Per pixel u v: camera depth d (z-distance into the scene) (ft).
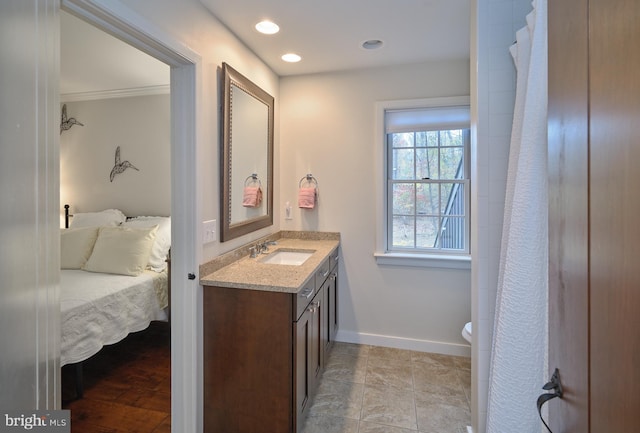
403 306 9.23
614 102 1.63
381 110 9.11
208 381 5.83
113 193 11.90
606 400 1.71
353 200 9.41
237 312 5.69
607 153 1.69
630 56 1.49
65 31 7.36
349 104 9.33
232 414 5.74
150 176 11.58
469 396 7.07
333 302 8.80
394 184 9.53
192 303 5.68
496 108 4.83
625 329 1.54
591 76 1.86
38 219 2.03
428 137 9.27
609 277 1.68
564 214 2.27
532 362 3.33
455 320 8.93
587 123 1.91
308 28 6.83
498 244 4.91
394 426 6.17
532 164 3.33
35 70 2.00
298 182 9.71
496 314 4.05
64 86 11.03
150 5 4.58
